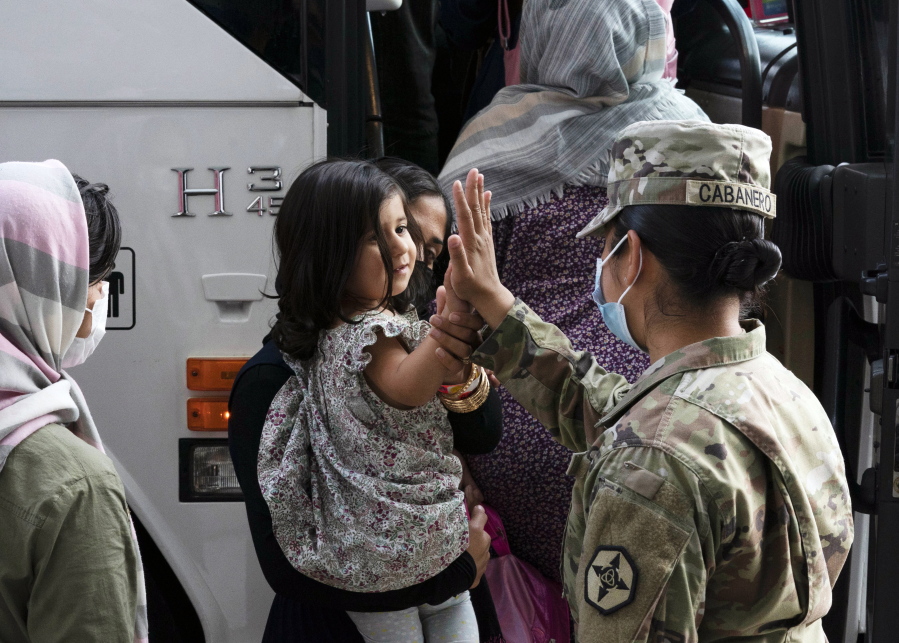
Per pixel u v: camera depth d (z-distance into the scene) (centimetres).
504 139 240
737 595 112
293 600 164
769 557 112
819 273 249
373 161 196
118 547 116
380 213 152
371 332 146
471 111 294
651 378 119
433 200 192
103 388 214
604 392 145
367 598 156
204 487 215
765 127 291
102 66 210
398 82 278
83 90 210
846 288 252
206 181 211
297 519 152
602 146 232
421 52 281
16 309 117
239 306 212
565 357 149
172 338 213
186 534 215
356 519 149
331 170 155
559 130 232
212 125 210
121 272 212
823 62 253
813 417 123
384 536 148
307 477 155
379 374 151
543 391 151
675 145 119
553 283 232
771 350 283
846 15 247
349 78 210
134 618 121
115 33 210
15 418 112
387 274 151
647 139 121
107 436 214
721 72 308
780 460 111
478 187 147
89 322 135
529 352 149
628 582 106
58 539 112
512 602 210
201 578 216
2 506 111
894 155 193
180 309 212
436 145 292
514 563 217
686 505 106
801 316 277
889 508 193
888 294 193
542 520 224
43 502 111
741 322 132
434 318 148
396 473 150
